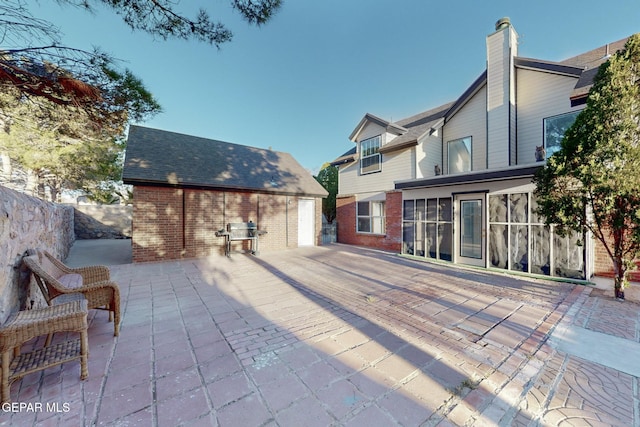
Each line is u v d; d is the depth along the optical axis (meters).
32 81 2.72
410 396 2.04
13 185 10.72
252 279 5.88
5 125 7.29
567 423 1.79
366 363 2.50
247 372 2.35
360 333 3.16
